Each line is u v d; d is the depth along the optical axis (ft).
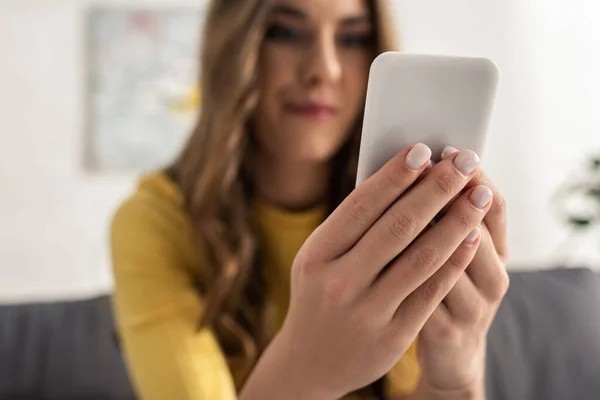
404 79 1.25
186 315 2.16
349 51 2.28
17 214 6.44
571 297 3.53
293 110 2.22
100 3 6.38
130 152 6.48
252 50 2.20
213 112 2.47
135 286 2.21
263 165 2.58
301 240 2.64
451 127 1.29
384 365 1.42
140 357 2.01
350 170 2.54
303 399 1.47
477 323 1.60
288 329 1.48
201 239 2.41
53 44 6.39
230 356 2.43
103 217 6.52
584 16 6.61
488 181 1.37
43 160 6.45
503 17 6.63
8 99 6.37
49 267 6.50
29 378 3.34
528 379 3.24
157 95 6.44
